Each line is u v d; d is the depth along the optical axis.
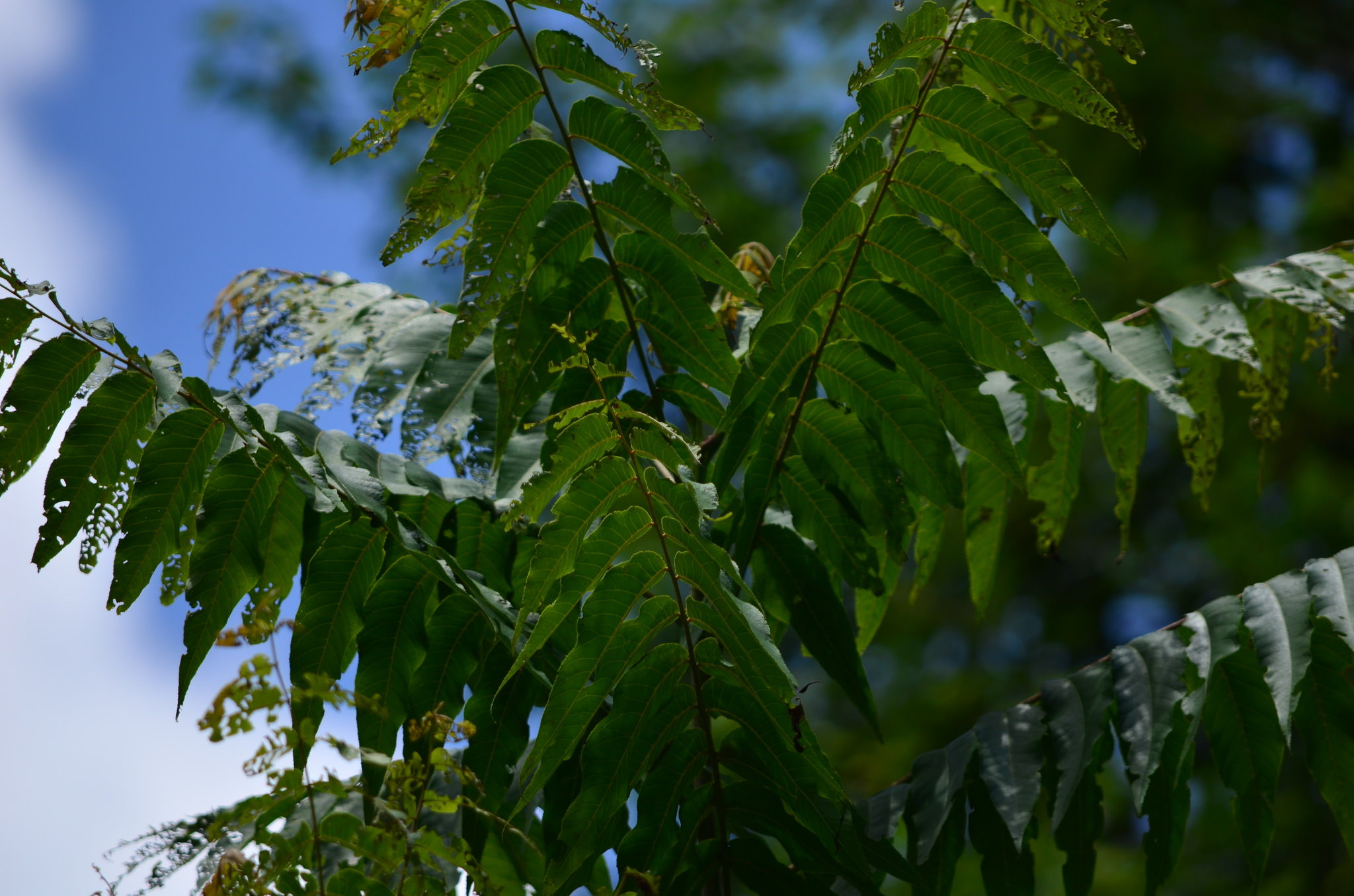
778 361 2.96
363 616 2.90
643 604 2.79
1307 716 2.96
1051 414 3.15
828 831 2.83
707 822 2.95
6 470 2.82
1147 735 2.94
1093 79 2.94
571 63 2.90
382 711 2.65
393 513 2.87
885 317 2.96
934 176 2.91
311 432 2.96
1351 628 2.92
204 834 2.71
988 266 2.93
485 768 2.93
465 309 2.93
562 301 2.99
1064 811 2.94
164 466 2.85
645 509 2.78
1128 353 3.10
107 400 2.84
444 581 2.92
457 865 2.72
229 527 2.87
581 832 2.80
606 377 2.77
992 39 2.88
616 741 2.81
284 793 2.66
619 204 2.96
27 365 2.81
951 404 2.97
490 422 3.06
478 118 2.89
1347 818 2.94
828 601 3.03
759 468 3.00
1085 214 2.90
